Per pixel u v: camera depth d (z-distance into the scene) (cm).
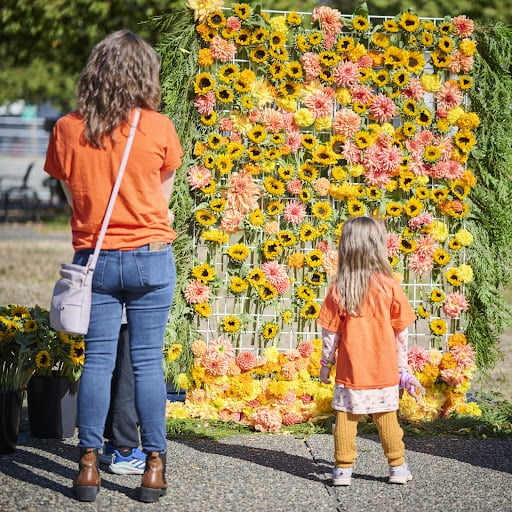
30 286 1351
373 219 524
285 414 678
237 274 689
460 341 704
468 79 706
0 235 2106
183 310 676
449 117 703
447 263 709
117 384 530
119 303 475
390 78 705
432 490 514
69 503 473
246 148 689
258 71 693
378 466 562
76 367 607
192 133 679
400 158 693
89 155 464
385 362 513
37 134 4262
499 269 715
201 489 506
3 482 507
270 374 686
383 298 513
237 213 680
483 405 730
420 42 706
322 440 629
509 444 625
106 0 1568
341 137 693
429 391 699
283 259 700
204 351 675
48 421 605
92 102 463
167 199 491
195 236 685
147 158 466
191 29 679
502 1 1528
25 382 589
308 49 693
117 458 532
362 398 510
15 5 1608
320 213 691
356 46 694
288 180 687
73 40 1705
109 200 463
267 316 695
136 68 467
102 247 463
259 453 591
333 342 524
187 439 625
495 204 710
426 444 622
